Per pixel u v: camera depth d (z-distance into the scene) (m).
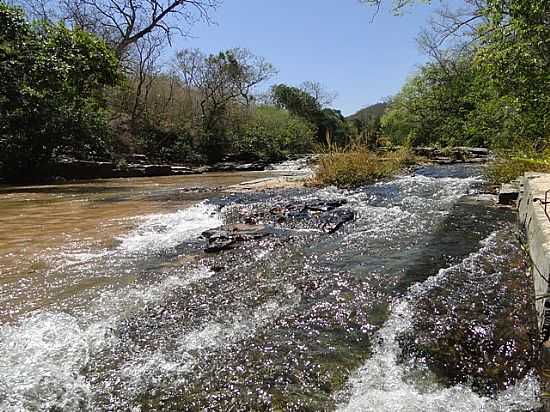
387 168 10.49
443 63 22.00
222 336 2.39
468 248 3.89
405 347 2.21
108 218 6.13
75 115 16.08
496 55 6.78
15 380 2.00
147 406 1.81
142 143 21.67
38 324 2.57
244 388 1.91
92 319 2.64
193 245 4.42
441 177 10.05
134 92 23.38
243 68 28.25
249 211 6.19
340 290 3.01
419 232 4.59
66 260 3.92
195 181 13.45
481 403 1.76
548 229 2.73
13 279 3.39
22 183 14.09
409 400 1.78
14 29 12.34
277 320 2.58
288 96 41.09
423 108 24.53
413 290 2.91
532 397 1.77
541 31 6.23
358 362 2.08
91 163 16.20
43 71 12.71
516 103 6.92
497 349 2.14
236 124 28.05
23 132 14.63
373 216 5.61
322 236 4.64
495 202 6.29
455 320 2.45
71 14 20.02
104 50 15.06
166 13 20.39
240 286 3.16
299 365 2.07
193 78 26.95
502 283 2.96
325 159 9.72
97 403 1.84
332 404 1.78
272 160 26.20
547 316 2.13
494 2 6.62
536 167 6.38
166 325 2.55
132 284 3.25
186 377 2.01
